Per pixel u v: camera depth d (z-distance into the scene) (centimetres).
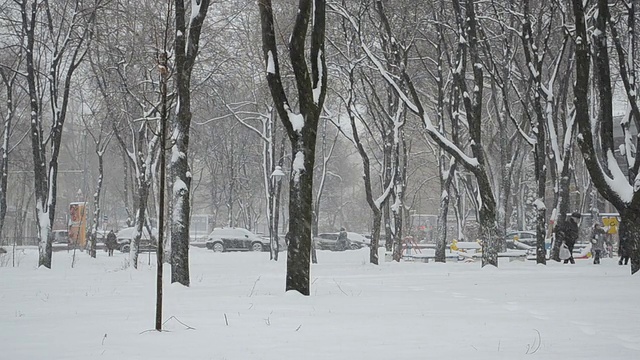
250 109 5291
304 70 1611
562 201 3117
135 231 3369
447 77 3938
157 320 1014
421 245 5775
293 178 1600
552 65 3456
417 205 7669
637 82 3278
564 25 2942
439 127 3338
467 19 2678
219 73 3691
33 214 9106
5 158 4012
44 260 3181
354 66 3288
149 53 2923
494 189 4422
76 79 4456
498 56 3838
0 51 3994
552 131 3105
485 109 4625
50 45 3653
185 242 2016
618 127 5062
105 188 8194
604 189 2178
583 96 2150
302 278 1577
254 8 3797
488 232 2716
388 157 3712
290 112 1619
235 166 6412
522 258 3512
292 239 1589
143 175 3388
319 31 1648
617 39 2516
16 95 4594
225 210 9169
